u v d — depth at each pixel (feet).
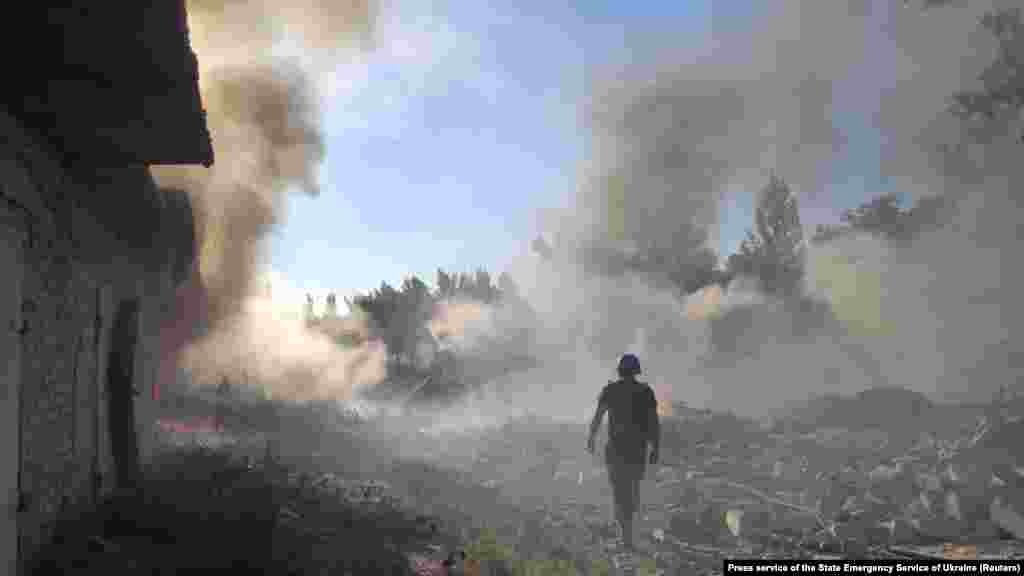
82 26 16.85
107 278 28.58
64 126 21.25
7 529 17.30
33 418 19.51
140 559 19.42
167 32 17.16
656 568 21.13
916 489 27.22
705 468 36.83
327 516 25.63
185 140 22.93
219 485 28.17
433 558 21.43
